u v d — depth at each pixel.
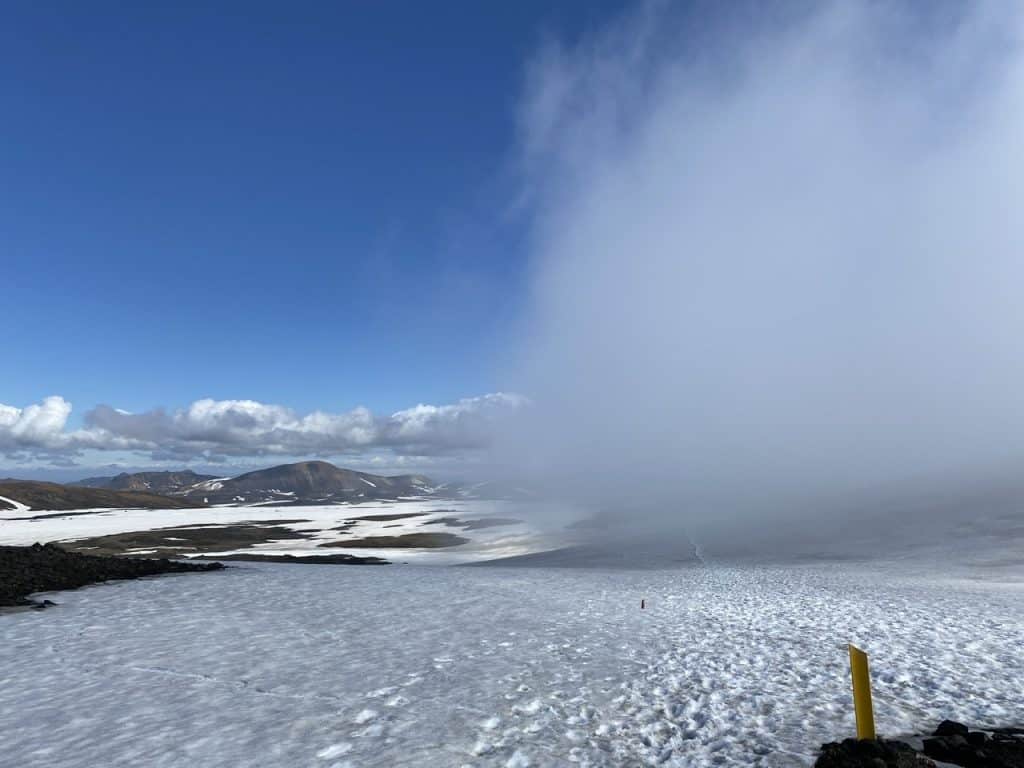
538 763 8.30
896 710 10.24
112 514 193.00
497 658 14.30
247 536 106.38
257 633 16.47
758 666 13.47
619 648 15.48
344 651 14.76
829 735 9.12
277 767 8.13
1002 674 12.24
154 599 21.58
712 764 8.20
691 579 31.88
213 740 9.10
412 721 9.95
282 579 28.45
